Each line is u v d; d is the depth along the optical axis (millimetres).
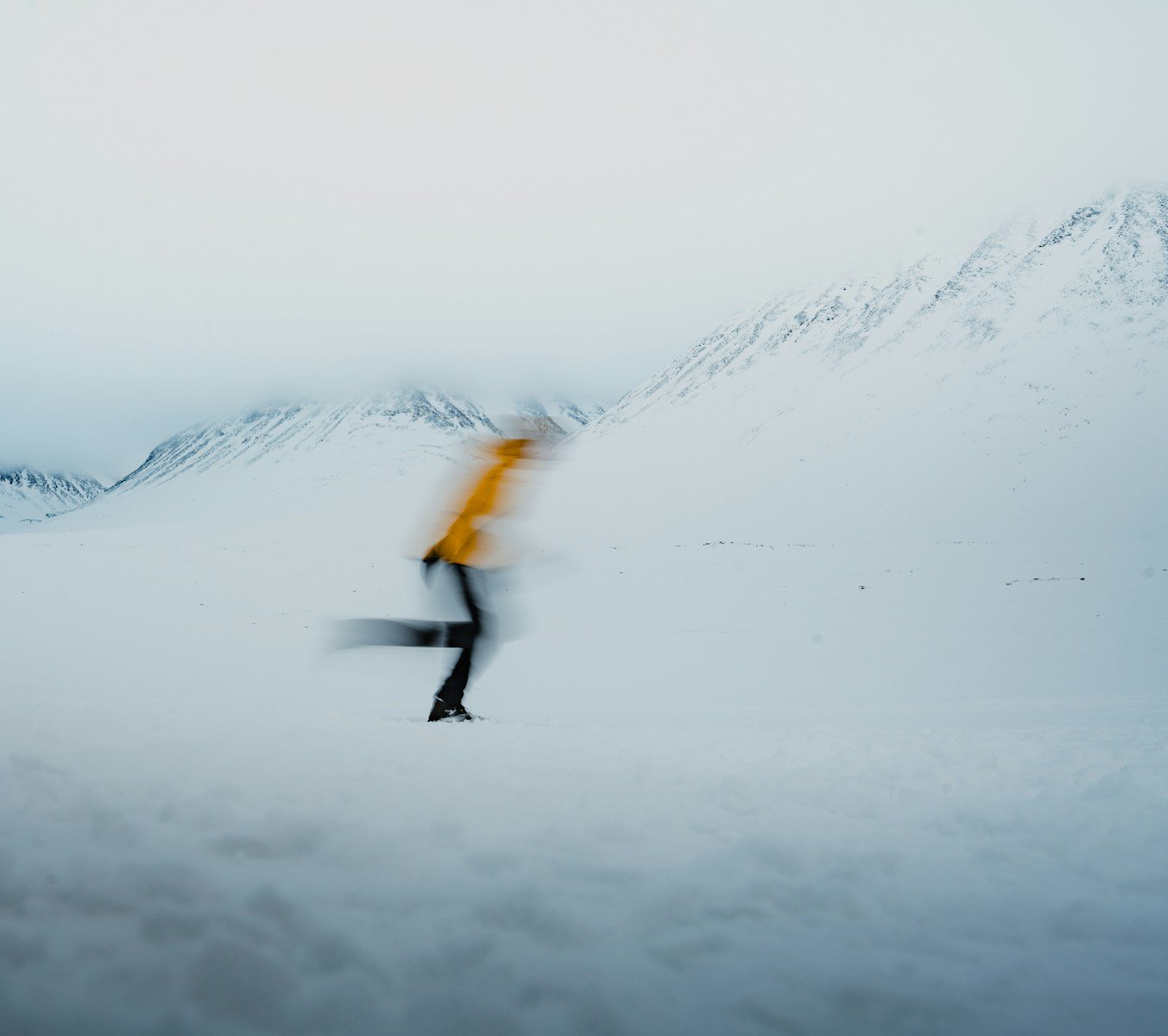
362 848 2742
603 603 31531
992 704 12000
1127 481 64688
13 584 37500
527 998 1885
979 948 2236
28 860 2451
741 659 20688
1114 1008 1916
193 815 3025
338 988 1827
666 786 4078
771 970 2037
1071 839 3301
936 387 101812
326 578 39594
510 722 7285
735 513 73312
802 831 3350
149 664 19688
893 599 29656
